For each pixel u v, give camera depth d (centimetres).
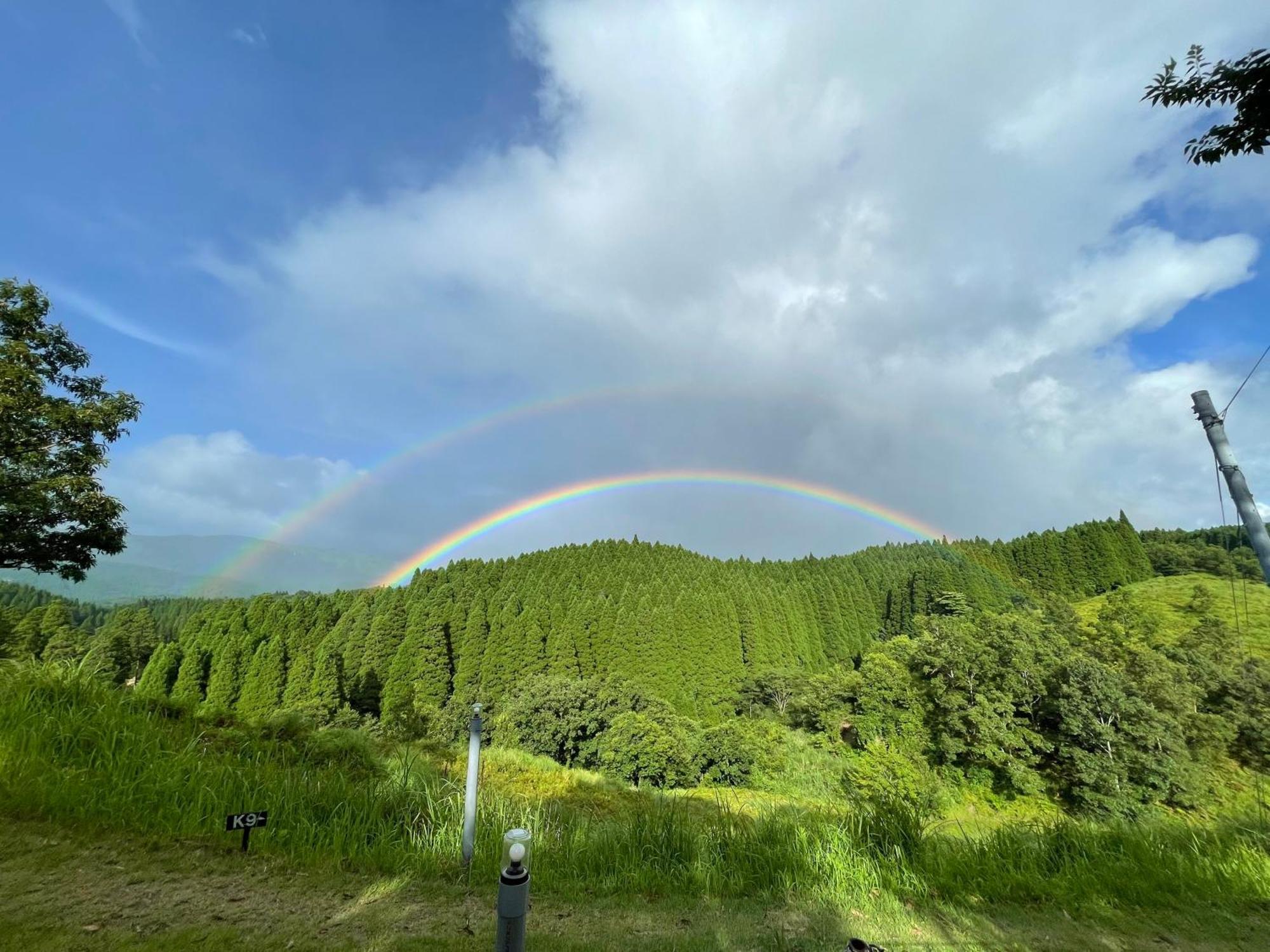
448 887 383
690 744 3209
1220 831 565
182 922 301
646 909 383
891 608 9962
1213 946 366
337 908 339
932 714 3603
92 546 1241
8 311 1168
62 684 585
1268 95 307
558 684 4116
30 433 1158
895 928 370
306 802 471
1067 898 424
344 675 5738
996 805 3045
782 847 474
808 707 4575
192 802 446
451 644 7106
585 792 1132
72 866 345
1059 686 3259
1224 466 570
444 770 836
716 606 7156
